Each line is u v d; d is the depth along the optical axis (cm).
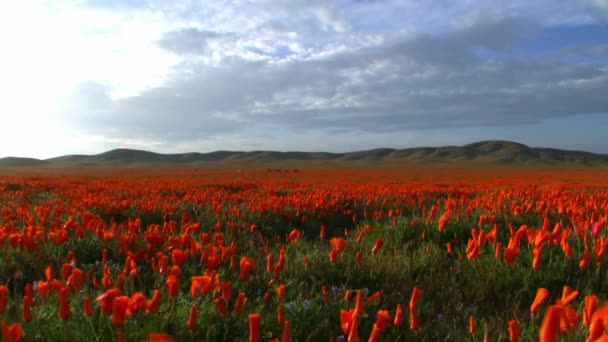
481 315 335
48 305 287
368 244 540
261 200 917
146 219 810
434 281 402
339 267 432
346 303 310
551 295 361
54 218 624
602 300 340
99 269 410
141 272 390
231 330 274
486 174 6050
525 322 309
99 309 277
